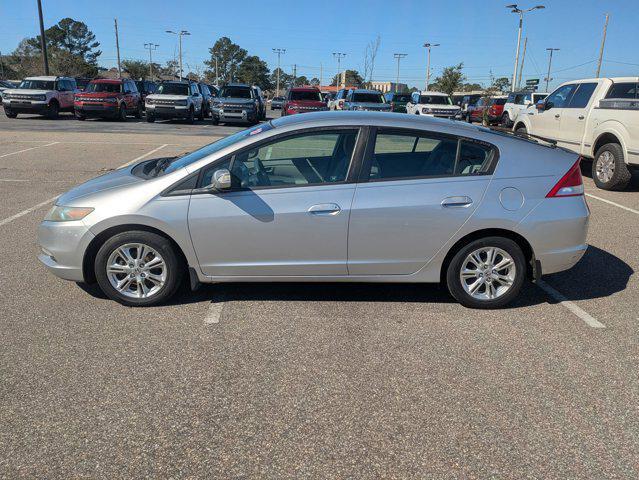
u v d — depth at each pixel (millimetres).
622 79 10211
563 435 2904
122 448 2719
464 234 4254
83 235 4176
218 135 19297
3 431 2824
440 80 49094
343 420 2982
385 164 4234
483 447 2795
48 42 107875
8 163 11555
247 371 3453
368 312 4391
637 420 3047
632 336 4066
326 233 4176
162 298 4348
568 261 4449
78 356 3590
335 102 29656
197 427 2893
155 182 4184
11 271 5105
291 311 4371
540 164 4344
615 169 9625
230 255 4234
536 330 4137
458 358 3686
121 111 25750
